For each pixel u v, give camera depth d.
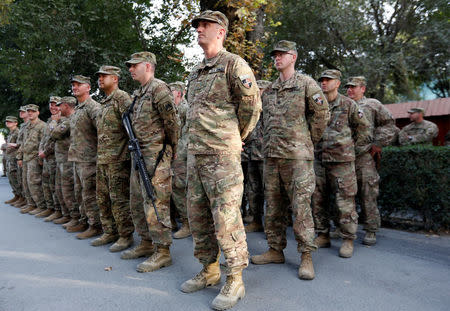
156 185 3.19
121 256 3.53
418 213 4.44
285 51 3.18
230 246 2.47
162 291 2.69
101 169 3.91
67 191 5.00
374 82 14.81
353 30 15.34
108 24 12.08
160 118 3.28
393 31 15.67
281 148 3.10
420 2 14.64
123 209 3.83
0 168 23.73
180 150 4.43
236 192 2.52
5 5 10.05
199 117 2.57
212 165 2.51
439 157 4.16
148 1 12.04
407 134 7.68
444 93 15.31
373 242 3.91
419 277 2.92
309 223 3.03
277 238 3.28
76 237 4.46
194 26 2.70
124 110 3.63
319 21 15.73
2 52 11.83
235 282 2.48
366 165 3.97
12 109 14.66
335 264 3.26
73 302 2.53
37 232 4.82
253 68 6.44
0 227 5.19
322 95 3.10
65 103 5.06
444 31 13.48
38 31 10.62
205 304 2.46
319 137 3.29
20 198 7.46
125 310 2.38
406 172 4.43
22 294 2.68
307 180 3.05
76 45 11.41
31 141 6.21
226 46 5.87
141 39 12.69
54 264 3.38
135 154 3.26
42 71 11.37
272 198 3.25
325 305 2.41
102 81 3.87
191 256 3.59
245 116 2.57
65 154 4.98
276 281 2.85
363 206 3.99
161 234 3.21
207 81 2.59
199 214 2.69
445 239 4.05
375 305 2.41
